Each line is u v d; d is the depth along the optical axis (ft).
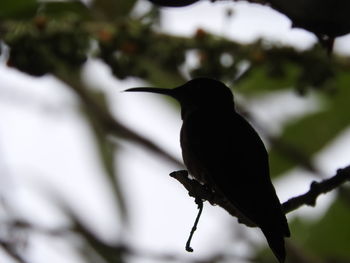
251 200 24.40
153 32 29.99
